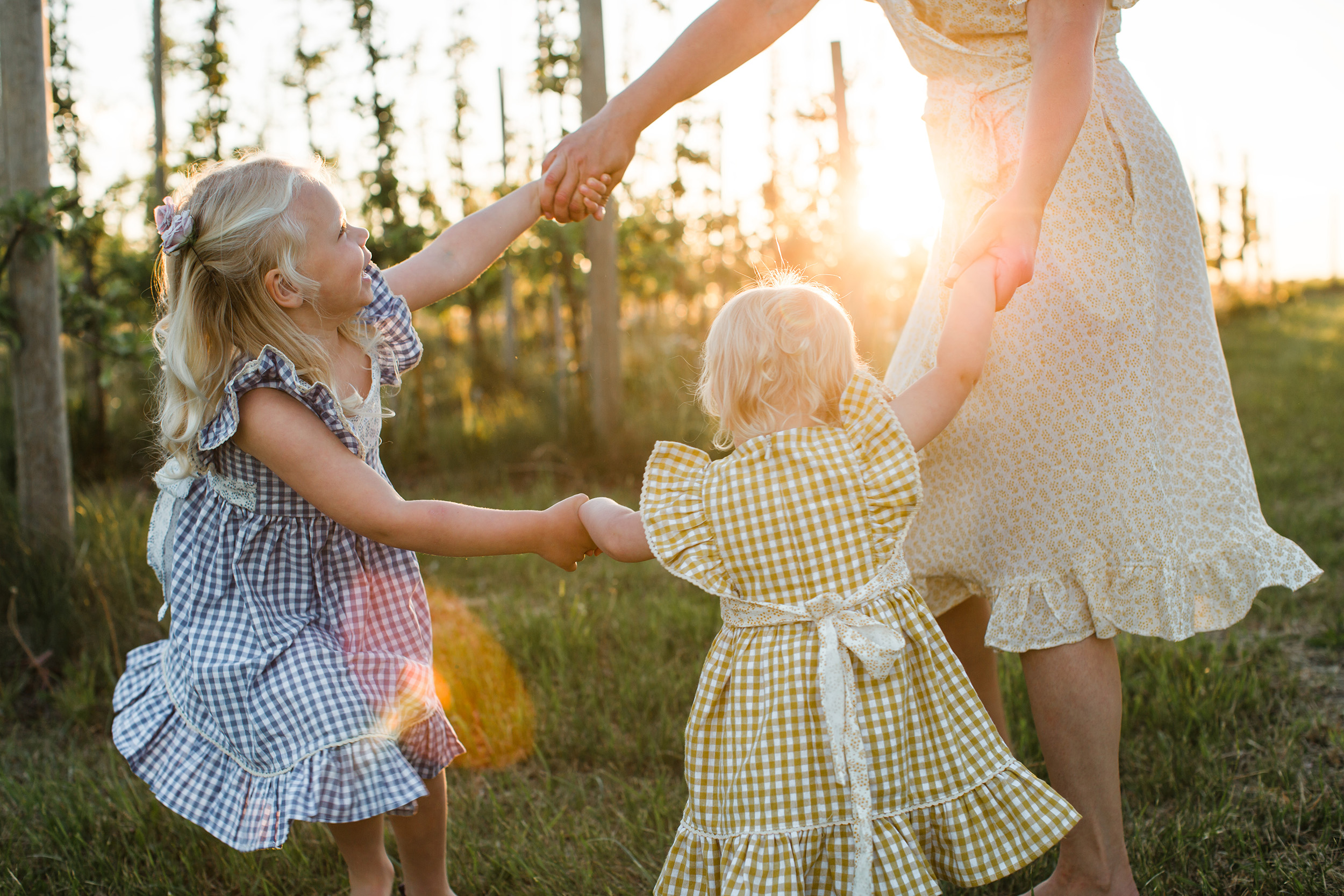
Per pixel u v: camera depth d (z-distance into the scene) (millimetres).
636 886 2135
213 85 7609
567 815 2488
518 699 3105
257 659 1644
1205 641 3279
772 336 1716
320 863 2277
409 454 7238
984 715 1681
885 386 2057
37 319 3715
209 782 1661
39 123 3797
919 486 1652
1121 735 2668
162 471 1815
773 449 1678
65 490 3795
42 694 3318
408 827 1914
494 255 2117
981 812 1631
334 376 1769
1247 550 1776
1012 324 1799
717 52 2066
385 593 1820
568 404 7164
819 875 1590
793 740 1596
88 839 2396
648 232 8977
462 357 10898
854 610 1642
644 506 1712
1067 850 1820
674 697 3027
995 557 1856
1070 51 1628
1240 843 2115
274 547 1720
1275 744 2582
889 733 1610
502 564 4668
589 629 3551
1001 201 1636
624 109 2084
